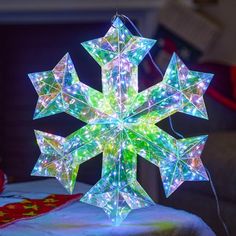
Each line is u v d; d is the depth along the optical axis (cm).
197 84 110
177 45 286
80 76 300
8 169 299
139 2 296
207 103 228
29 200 131
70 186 111
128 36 110
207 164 186
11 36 297
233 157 177
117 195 110
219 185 179
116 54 110
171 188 110
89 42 109
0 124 298
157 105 112
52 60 300
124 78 111
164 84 111
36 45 299
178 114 215
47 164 111
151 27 300
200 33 288
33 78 110
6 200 133
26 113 299
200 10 295
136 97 112
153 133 112
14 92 299
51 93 110
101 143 112
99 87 300
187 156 111
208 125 225
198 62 266
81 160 112
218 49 291
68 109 111
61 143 111
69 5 293
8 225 109
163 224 110
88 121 111
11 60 298
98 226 108
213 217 184
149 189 266
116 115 111
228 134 211
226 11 289
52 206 123
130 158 112
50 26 299
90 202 109
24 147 299
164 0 296
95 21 302
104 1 296
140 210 120
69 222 111
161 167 112
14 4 289
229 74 240
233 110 229
